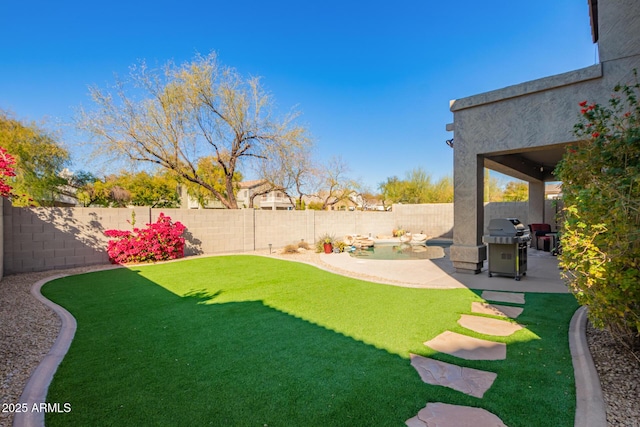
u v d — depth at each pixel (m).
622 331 3.22
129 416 2.38
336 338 3.96
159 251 10.34
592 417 2.32
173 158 14.18
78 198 22.11
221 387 2.79
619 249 2.73
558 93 6.69
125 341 3.85
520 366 3.16
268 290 6.59
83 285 6.94
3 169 7.14
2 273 7.65
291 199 23.91
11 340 3.82
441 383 2.85
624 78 5.96
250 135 15.70
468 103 7.95
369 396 2.64
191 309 5.21
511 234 7.40
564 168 3.99
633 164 3.22
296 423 2.29
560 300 5.60
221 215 12.73
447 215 20.38
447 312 5.04
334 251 13.56
